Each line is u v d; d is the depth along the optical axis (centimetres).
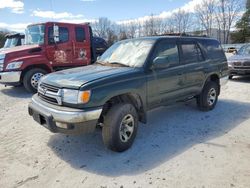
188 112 626
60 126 380
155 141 459
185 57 555
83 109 372
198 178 344
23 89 939
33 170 372
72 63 966
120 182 339
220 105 693
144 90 450
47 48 890
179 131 506
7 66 815
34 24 916
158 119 577
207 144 446
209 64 616
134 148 433
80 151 426
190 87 566
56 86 398
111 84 397
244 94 826
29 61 838
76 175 357
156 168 370
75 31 963
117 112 399
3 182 345
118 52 526
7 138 484
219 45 680
